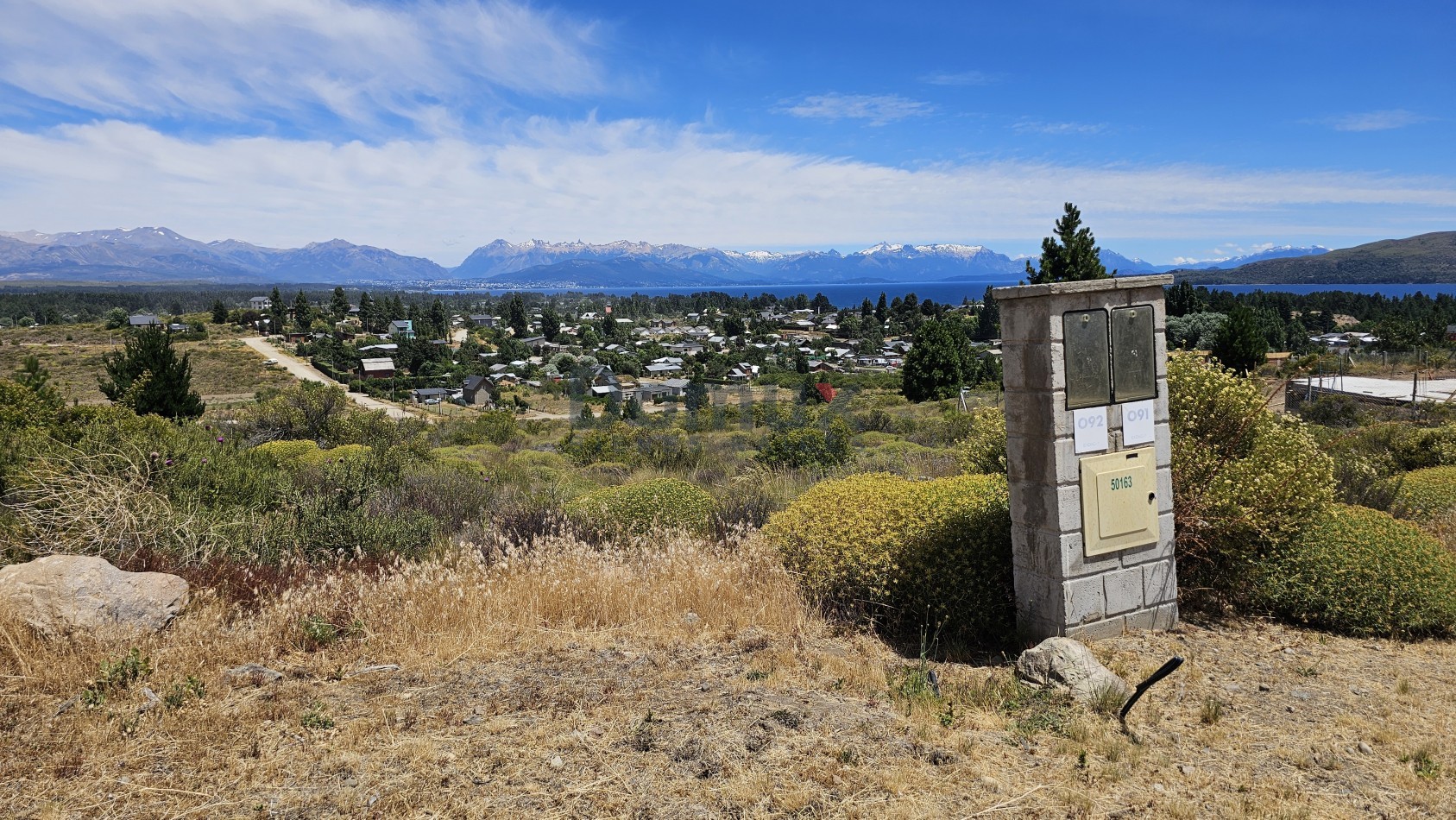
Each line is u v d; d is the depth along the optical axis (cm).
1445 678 426
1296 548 532
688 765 321
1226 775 319
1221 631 507
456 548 698
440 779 308
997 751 339
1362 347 5144
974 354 4881
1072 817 286
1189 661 449
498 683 415
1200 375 582
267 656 448
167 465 742
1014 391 479
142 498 654
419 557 700
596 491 958
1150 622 500
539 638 494
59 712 362
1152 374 488
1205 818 286
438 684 415
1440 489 864
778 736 347
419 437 2009
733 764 321
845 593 550
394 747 334
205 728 347
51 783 299
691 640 493
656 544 658
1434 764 326
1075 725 359
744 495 925
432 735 346
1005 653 478
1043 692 398
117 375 1997
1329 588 507
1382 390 2473
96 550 588
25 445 748
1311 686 416
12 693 379
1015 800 297
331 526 700
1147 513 488
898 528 550
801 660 461
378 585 544
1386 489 781
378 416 2194
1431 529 741
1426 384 2569
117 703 371
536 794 298
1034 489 471
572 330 17362
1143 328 481
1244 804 295
